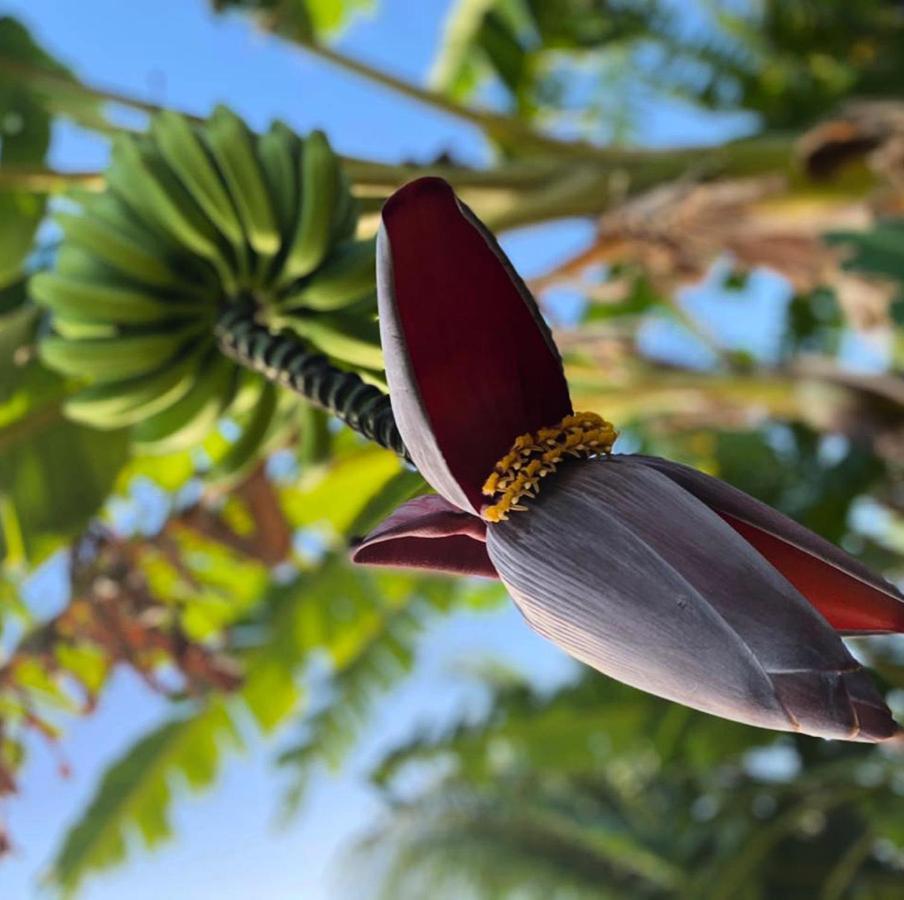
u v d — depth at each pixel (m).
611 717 2.54
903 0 2.38
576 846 2.90
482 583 2.60
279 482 1.54
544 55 2.39
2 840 1.20
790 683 0.41
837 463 2.04
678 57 2.49
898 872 2.44
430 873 3.00
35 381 1.18
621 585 0.45
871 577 0.44
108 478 1.21
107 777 2.07
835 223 1.63
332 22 2.12
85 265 0.83
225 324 0.78
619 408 1.83
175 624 1.18
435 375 0.49
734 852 2.39
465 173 1.52
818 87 2.48
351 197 0.81
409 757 2.68
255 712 2.05
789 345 2.43
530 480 0.48
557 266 1.60
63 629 1.18
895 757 2.26
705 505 0.46
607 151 1.71
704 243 1.61
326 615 2.09
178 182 0.79
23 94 1.37
